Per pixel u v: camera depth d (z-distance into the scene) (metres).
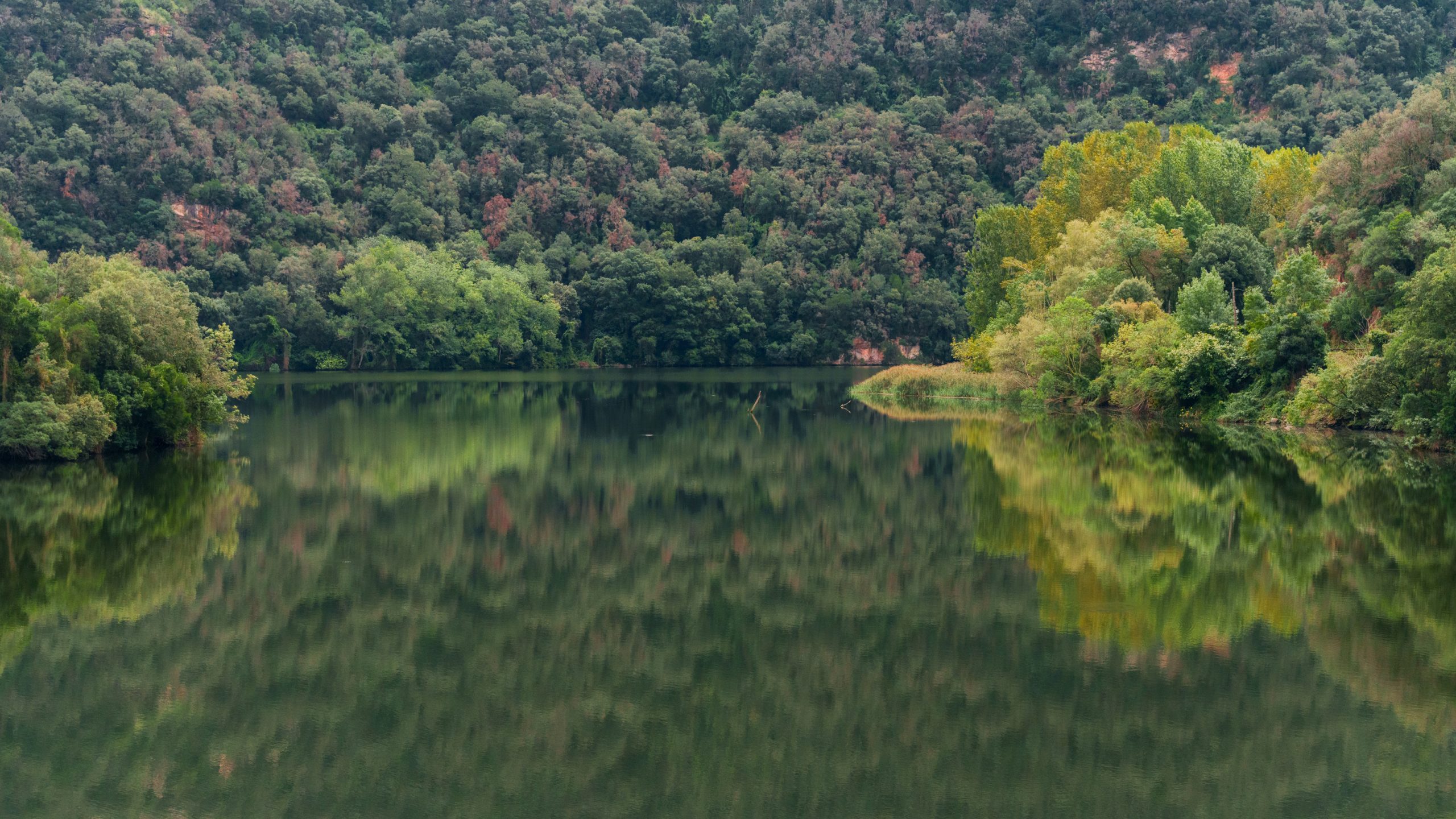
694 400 101.19
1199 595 27.42
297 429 68.69
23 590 29.08
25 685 22.62
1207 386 70.81
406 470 50.84
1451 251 53.12
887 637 25.17
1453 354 51.31
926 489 45.31
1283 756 18.59
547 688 22.80
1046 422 72.75
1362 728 19.42
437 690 22.70
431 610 28.30
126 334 53.66
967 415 80.25
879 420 77.25
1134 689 21.33
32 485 44.03
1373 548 31.95
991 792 18.06
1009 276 115.00
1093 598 27.69
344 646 25.31
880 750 19.64
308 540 35.75
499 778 19.03
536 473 51.00
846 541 35.88
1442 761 18.25
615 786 18.64
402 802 18.25
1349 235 70.75
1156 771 18.36
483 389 116.25
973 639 24.78
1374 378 58.56
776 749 19.89
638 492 46.06
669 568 32.81
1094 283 83.94
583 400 99.44
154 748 20.03
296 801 18.22
